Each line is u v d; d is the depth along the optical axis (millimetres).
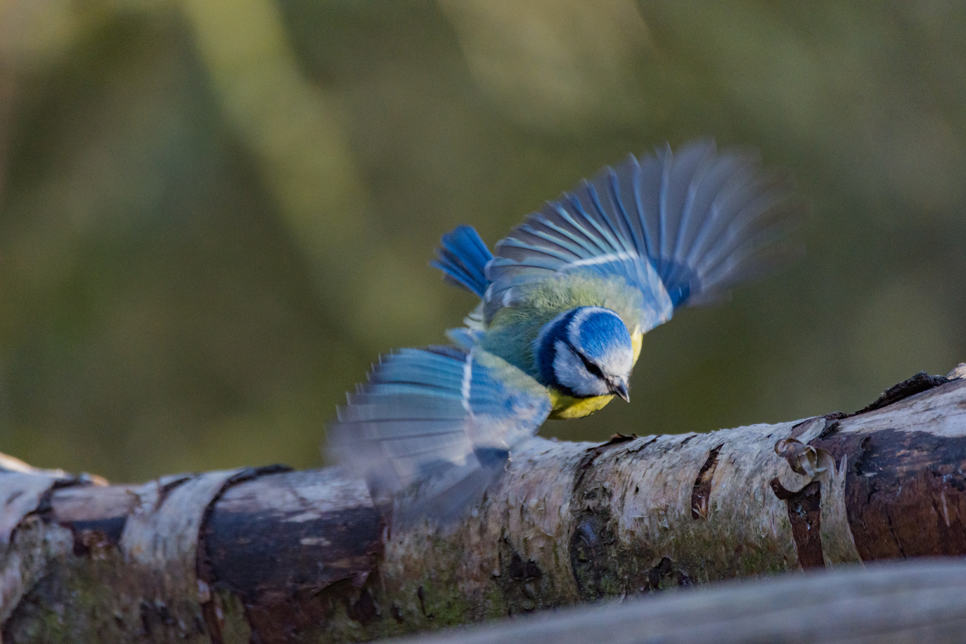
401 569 4320
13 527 4785
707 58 13133
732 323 13875
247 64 11516
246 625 4527
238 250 13156
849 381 13578
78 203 12492
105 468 12680
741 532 3633
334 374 13203
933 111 14023
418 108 13477
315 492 4520
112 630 4734
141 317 12906
